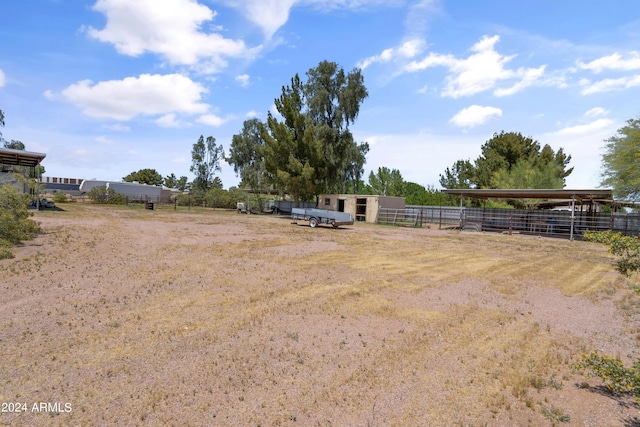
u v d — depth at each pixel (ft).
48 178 232.32
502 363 15.98
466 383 14.14
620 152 73.67
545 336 19.61
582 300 27.61
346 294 26.17
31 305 20.77
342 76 132.67
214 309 21.67
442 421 11.62
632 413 12.46
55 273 28.02
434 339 18.54
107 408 11.54
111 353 15.40
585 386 14.32
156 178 340.18
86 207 126.72
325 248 48.98
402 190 161.38
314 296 25.32
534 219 91.15
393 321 21.06
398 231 84.02
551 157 136.15
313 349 16.69
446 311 23.31
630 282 33.78
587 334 20.18
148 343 16.56
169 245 44.86
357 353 16.48
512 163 135.13
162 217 94.73
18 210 41.22
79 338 16.76
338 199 122.11
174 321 19.44
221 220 94.89
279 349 16.53
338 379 14.03
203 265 33.73
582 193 74.79
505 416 12.05
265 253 42.34
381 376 14.43
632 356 17.08
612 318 23.22
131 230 59.21
